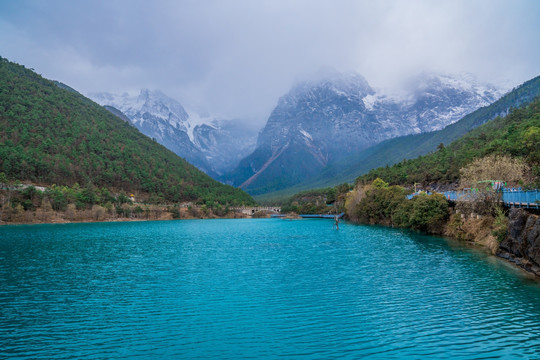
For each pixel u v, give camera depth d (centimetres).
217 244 9275
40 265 6131
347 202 18475
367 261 6047
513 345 2670
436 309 3462
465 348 2644
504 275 4647
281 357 2597
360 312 3450
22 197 18350
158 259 6762
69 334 3034
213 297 4062
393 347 2698
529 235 4750
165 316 3453
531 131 10375
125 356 2639
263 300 3916
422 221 9525
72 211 19175
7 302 3912
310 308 3616
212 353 2678
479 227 7569
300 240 10006
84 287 4559
